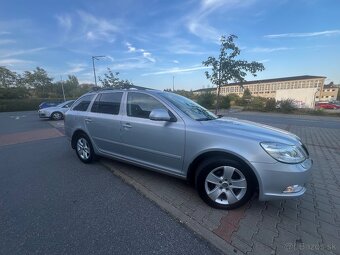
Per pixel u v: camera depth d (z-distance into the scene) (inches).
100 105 180.7
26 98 1673.2
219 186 117.0
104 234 99.0
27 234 99.0
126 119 155.1
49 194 138.3
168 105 139.1
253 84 3750.0
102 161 200.1
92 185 151.8
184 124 127.8
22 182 157.6
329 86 3627.0
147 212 117.2
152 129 138.9
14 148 270.4
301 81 3267.7
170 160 133.5
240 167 110.6
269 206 123.6
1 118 795.4
